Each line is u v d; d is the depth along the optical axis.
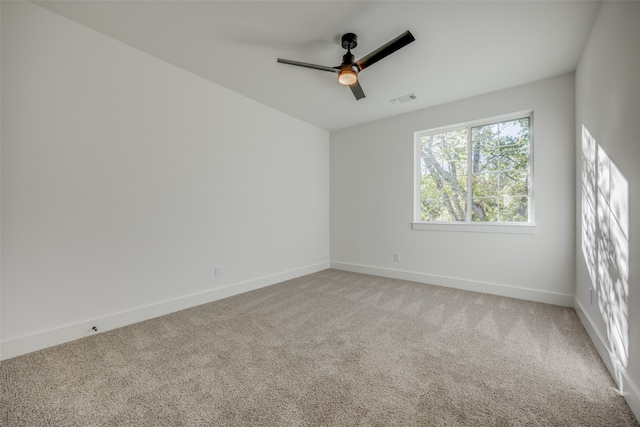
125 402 1.36
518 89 2.93
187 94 2.70
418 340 2.01
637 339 1.25
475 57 2.38
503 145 3.16
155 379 1.54
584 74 2.22
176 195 2.62
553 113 2.75
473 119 3.21
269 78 2.82
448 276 3.44
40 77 1.86
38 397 1.39
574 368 1.64
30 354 1.79
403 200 3.83
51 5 1.83
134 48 2.32
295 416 1.26
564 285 2.72
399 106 3.52
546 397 1.38
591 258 2.05
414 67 2.55
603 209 1.75
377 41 2.21
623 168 1.42
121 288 2.25
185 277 2.69
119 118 2.23
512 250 3.01
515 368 1.64
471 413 1.27
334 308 2.68
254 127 3.37
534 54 2.34
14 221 1.76
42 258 1.87
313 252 4.32
